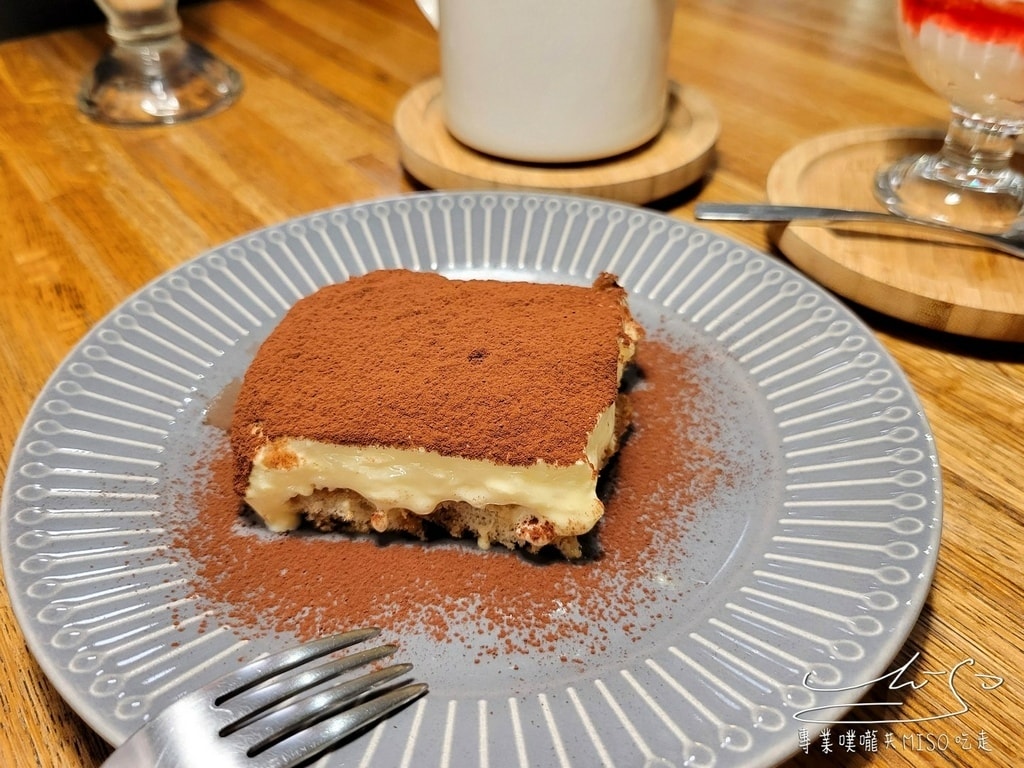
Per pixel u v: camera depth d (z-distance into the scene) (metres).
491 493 0.16
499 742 0.12
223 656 0.13
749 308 0.20
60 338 0.21
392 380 0.17
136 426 0.17
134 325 0.19
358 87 0.34
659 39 0.24
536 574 0.15
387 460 0.16
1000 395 0.19
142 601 0.14
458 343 0.18
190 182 0.28
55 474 0.16
